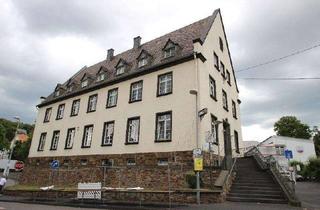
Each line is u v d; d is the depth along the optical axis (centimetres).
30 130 6088
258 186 1476
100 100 2566
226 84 2528
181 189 1388
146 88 2195
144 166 1688
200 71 1934
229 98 2550
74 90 2998
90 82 2878
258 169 1822
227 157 1633
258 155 2048
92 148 2405
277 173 1528
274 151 3950
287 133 5834
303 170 3181
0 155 5416
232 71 2822
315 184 2580
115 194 1521
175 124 1897
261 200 1302
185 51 2100
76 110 2811
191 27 2502
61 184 2083
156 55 2375
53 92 3431
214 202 1273
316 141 5375
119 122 2283
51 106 3166
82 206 1312
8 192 2058
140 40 2941
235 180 1588
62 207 1297
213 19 2434
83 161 2447
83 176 1948
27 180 2505
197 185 1293
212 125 1988
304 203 1319
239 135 2648
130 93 2305
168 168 1566
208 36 2241
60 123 2900
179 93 1955
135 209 1174
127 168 1745
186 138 1806
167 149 1877
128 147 2116
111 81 2498
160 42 2600
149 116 2078
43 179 2308
